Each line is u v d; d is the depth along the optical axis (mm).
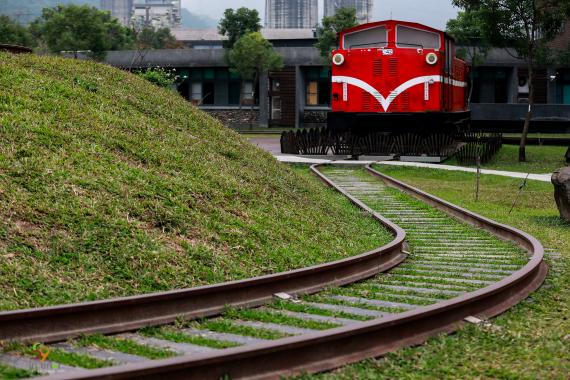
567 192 17531
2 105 13188
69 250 9469
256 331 7586
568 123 48469
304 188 17094
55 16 61312
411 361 6742
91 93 16172
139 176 12383
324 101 66375
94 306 7453
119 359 6621
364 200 20453
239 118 66500
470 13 36000
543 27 33969
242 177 15164
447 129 34562
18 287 8352
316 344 6504
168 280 9375
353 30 32906
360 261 10898
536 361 6785
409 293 9641
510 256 12641
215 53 65125
